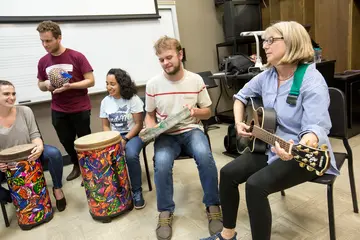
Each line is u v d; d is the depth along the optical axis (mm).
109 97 2172
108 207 1772
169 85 1703
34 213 1824
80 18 2934
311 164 1009
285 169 1165
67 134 2424
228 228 1336
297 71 1220
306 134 1095
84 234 1712
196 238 1542
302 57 1179
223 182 1308
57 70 2115
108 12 3100
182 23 3709
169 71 1604
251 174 1308
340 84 2727
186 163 2656
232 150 2703
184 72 1724
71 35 2938
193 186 2178
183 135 1738
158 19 3441
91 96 3172
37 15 2744
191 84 1707
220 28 4039
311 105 1151
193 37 3822
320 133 1087
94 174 1712
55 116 2346
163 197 1605
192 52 3834
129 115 2111
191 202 1935
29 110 2010
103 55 3139
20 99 2750
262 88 1396
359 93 2797
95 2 3016
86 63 2240
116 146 1756
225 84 4098
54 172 1970
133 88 2117
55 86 2139
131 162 1862
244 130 1433
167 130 1725
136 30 3309
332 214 1247
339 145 2615
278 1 3592
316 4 3232
